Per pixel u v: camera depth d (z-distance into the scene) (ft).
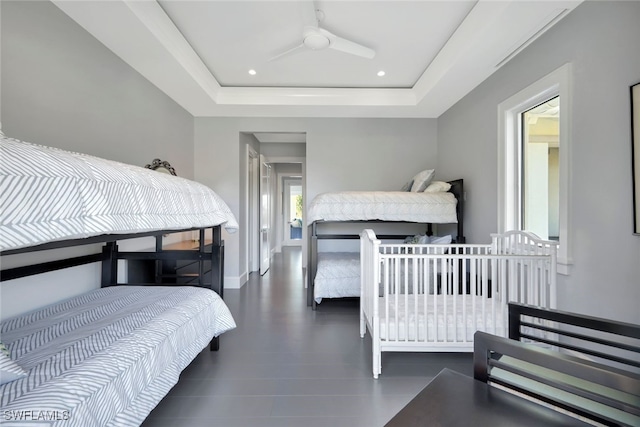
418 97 12.53
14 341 4.33
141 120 10.01
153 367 4.53
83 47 7.43
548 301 7.28
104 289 7.35
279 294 13.82
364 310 8.64
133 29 7.47
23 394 3.05
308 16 7.20
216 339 7.96
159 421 5.30
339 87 12.76
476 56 8.66
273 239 27.76
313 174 14.92
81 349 4.09
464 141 12.01
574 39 6.61
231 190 14.79
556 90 7.47
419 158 14.94
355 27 8.43
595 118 6.12
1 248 2.66
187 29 8.59
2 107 5.56
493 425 2.65
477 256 6.70
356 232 15.15
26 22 5.97
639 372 5.52
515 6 6.49
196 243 11.85
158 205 4.99
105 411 3.53
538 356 2.99
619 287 5.64
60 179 3.29
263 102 12.92
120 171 4.43
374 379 6.66
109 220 3.87
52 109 6.58
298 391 6.22
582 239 6.40
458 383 3.32
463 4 7.48
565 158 6.80
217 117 14.66
